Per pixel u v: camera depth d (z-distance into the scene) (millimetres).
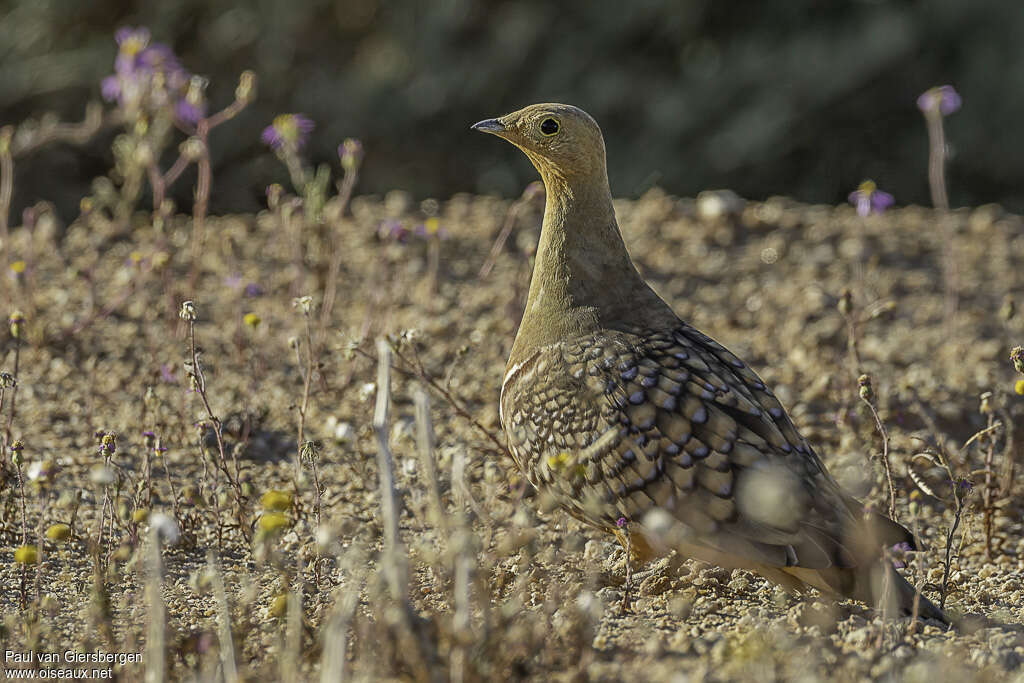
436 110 25234
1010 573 8727
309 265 13781
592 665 6652
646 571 8211
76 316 12656
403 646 6305
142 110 12602
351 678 6461
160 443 9078
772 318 13719
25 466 9664
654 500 7328
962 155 24969
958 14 24391
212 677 6453
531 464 7996
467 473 9469
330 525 7906
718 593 8039
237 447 9414
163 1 24875
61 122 22953
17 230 15422
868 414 10188
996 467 10375
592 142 8242
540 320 8273
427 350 12352
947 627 7262
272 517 6820
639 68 25312
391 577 6199
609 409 7562
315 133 25094
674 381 7543
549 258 8336
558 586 7383
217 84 25062
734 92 24594
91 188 22031
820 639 6992
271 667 6734
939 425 11141
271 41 25391
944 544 9164
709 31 25172
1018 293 14781
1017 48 24391
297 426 10836
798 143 24812
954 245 16281
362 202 17562
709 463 7242
